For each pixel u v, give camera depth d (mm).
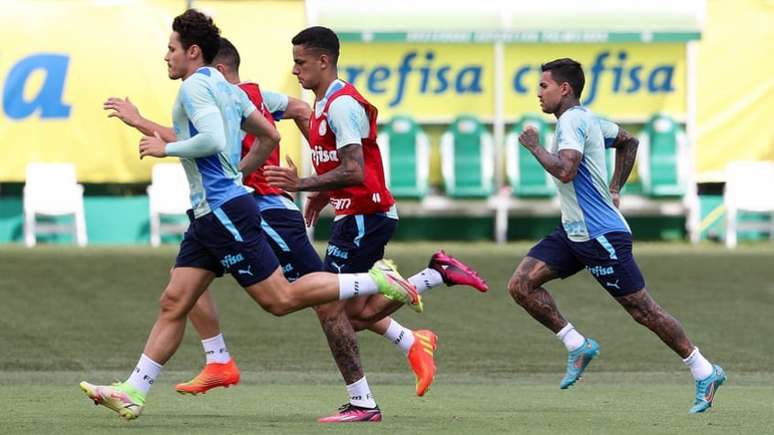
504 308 50000
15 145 69188
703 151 72438
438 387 34344
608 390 33594
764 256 64938
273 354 40500
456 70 71250
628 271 29422
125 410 25641
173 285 26047
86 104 69438
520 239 73312
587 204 29656
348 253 28625
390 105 71000
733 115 72312
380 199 28531
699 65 72250
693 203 72062
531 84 71688
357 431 24938
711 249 68438
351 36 69312
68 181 69188
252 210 25578
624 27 70125
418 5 70312
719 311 49344
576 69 29844
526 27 70125
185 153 24797
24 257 62031
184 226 70812
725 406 29859
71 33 69312
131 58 69438
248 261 25516
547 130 71688
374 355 40938
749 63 72312
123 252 64812
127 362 38719
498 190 71562
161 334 26078
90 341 42250
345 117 27109
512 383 35656
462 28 69875
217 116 25000
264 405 29766
